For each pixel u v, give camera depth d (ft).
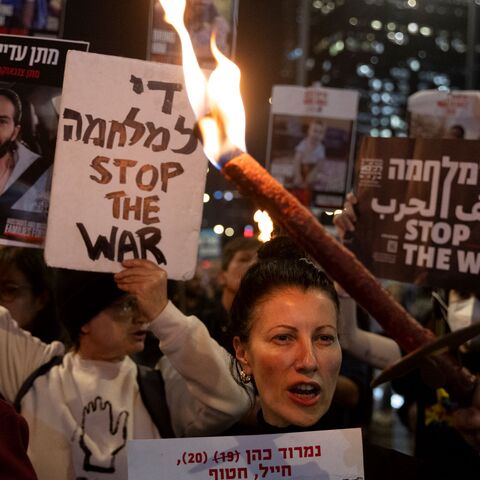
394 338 3.42
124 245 6.56
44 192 6.89
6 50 6.97
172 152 6.60
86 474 7.66
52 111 6.92
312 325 5.47
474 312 9.04
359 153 7.39
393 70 58.39
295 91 14.73
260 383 5.57
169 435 7.84
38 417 7.73
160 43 7.86
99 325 7.99
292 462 5.24
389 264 7.21
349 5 58.18
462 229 6.97
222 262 13.00
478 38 47.42
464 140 7.00
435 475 6.03
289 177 14.70
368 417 13.43
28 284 9.18
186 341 6.93
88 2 8.09
